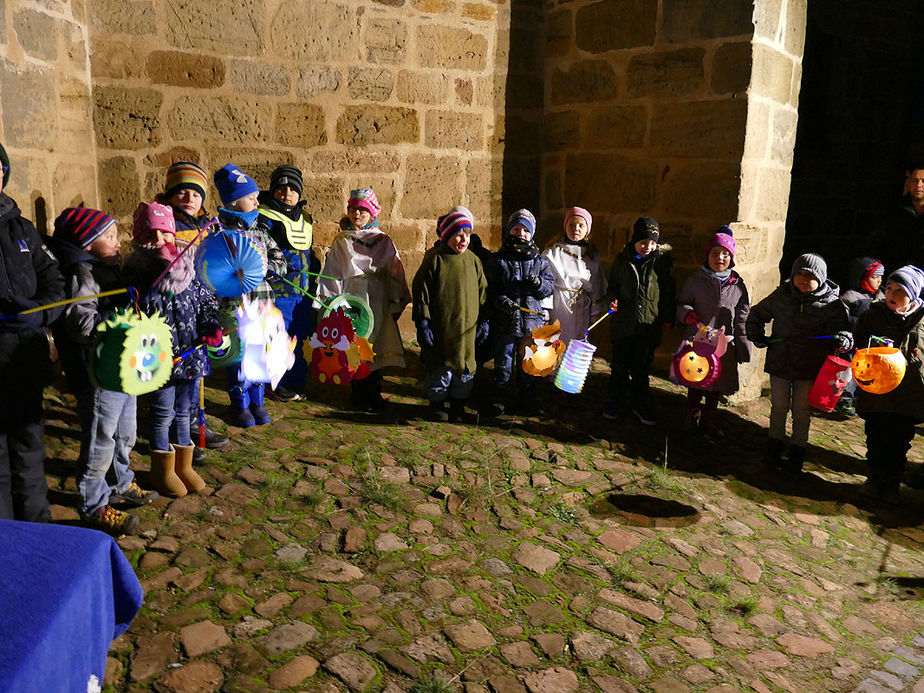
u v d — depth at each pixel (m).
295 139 5.85
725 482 4.36
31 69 4.22
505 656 2.70
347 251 4.70
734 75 5.57
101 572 1.80
